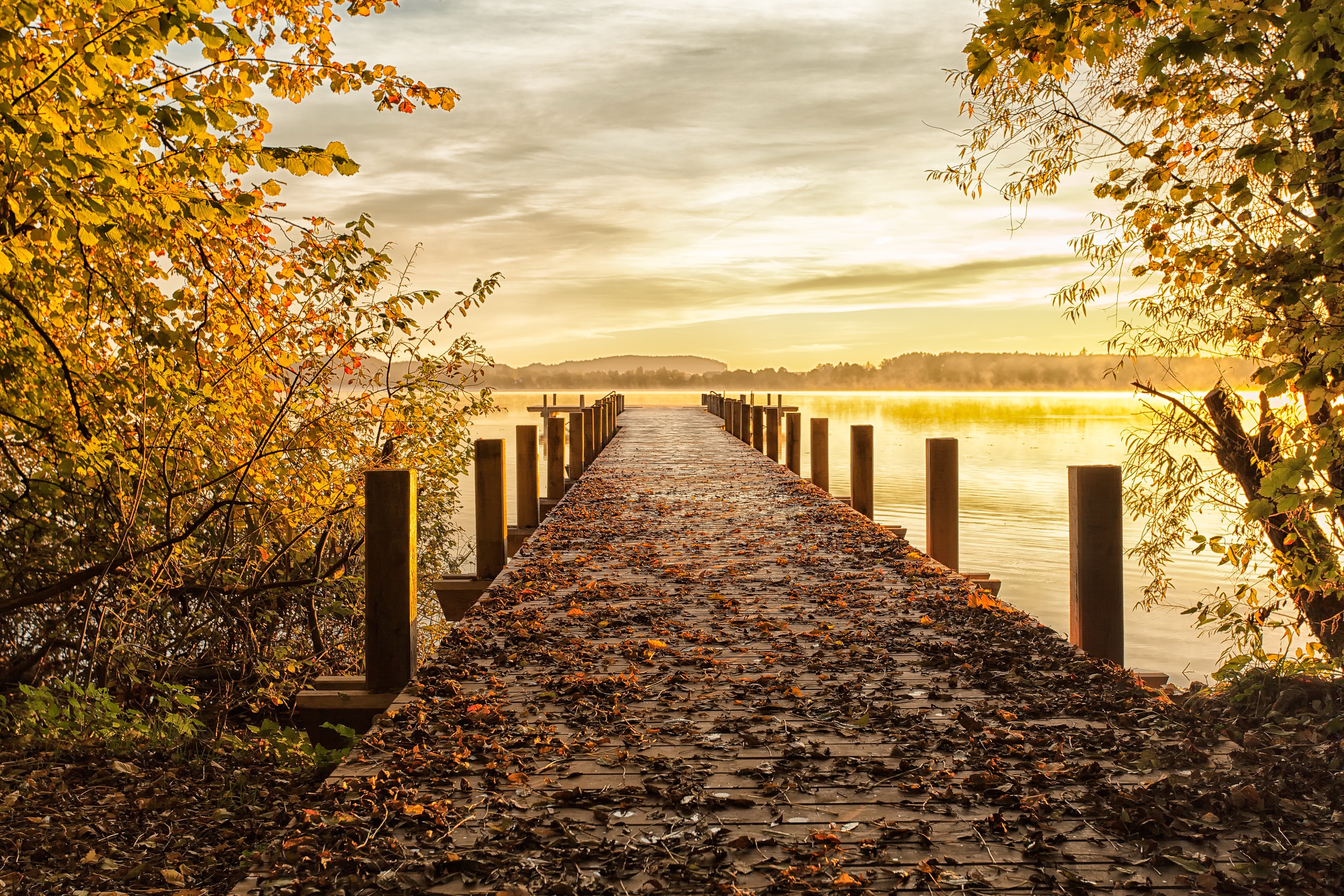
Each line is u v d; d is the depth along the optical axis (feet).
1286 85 11.43
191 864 10.50
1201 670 39.99
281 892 7.80
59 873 10.22
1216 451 18.74
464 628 16.65
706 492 37.40
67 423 18.24
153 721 18.25
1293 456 11.46
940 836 8.63
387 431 24.02
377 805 9.35
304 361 20.48
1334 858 7.96
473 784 9.96
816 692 13.07
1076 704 12.21
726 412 82.84
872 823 8.92
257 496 21.63
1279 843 8.34
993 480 111.24
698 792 9.64
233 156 13.62
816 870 7.98
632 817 9.14
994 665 14.15
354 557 29.25
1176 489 19.21
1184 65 11.41
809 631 16.48
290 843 8.54
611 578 21.22
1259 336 15.01
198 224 16.78
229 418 19.93
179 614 23.98
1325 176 12.37
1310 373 11.68
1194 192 15.03
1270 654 14.84
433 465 29.86
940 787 9.71
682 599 19.04
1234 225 15.62
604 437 62.64
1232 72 15.08
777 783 9.85
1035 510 87.25
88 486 20.20
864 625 16.76
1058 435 191.42
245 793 13.50
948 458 25.81
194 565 22.71
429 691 13.12
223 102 15.12
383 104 19.36
